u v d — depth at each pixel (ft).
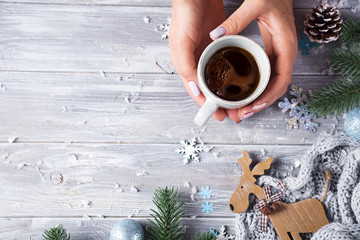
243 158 1.99
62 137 2.05
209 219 2.03
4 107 2.05
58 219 2.03
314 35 2.00
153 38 2.07
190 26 1.80
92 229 2.03
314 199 1.95
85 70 2.06
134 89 2.06
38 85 2.06
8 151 2.04
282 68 1.78
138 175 2.04
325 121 2.05
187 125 2.05
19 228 2.02
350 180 1.93
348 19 2.02
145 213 2.03
